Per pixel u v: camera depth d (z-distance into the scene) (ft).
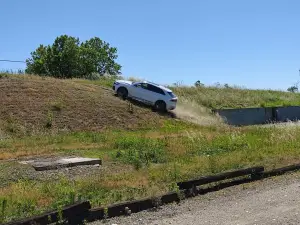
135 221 22.90
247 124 120.37
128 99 105.19
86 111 88.53
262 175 34.58
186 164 41.37
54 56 186.70
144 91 104.06
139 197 27.84
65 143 62.90
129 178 35.27
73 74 190.49
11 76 96.58
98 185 32.04
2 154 50.42
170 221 22.71
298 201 26.32
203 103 124.57
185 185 28.99
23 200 26.91
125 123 89.15
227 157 44.32
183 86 135.64
